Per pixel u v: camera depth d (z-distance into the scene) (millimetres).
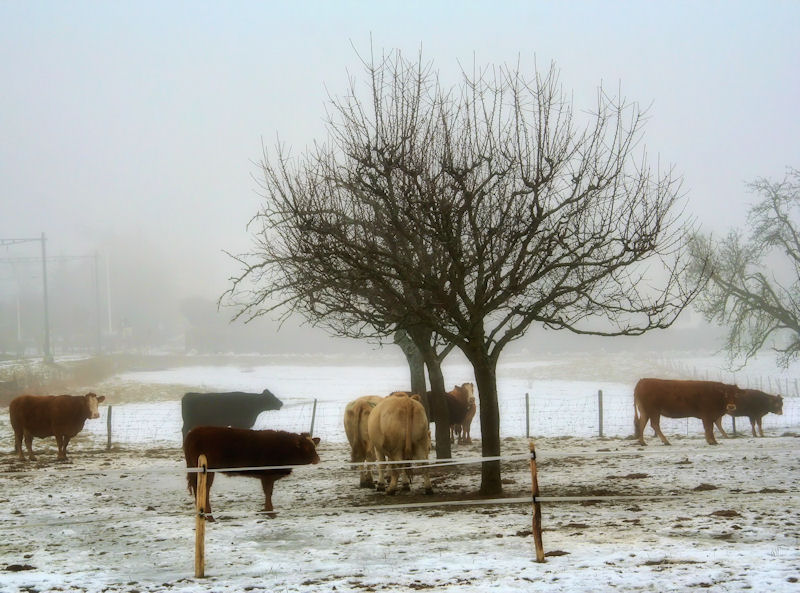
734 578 8547
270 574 9844
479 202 14344
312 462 14312
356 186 15719
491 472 15516
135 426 35156
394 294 14672
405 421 15945
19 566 10547
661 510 13148
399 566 9930
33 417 23375
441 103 15242
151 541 12172
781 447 21828
